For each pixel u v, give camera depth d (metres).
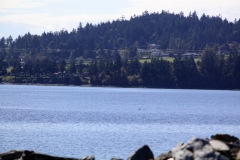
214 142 49.84
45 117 191.00
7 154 56.50
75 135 127.19
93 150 100.50
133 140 117.75
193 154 46.84
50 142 111.88
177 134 135.12
